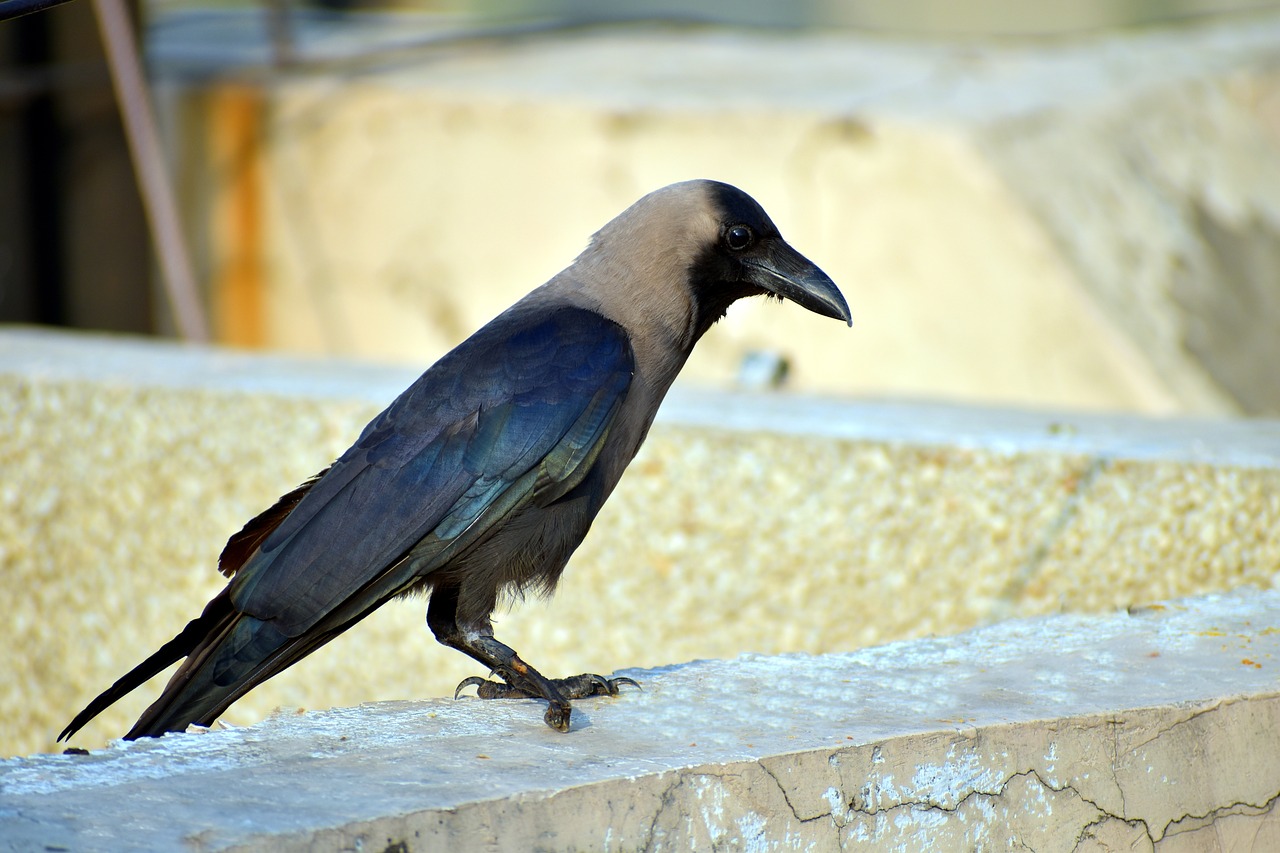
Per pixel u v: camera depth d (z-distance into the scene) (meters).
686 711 6.34
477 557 7.06
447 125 18.98
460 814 5.27
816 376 17.52
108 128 19.64
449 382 7.12
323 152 19.39
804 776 5.80
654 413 7.69
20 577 12.05
